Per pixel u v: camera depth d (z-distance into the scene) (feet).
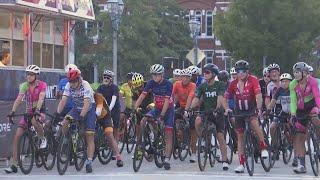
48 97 98.37
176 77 88.02
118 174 70.13
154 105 76.43
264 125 79.77
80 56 268.82
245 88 69.77
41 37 127.54
